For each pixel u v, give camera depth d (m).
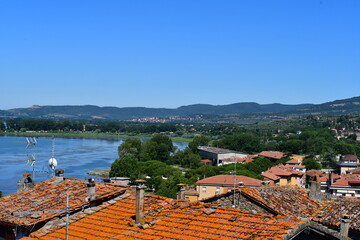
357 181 89.81
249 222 21.42
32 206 26.78
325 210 31.14
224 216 22.75
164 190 103.75
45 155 151.50
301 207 33.81
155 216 24.38
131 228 23.23
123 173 145.38
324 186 100.75
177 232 21.66
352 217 28.91
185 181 116.06
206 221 22.39
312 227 20.80
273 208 31.52
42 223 24.73
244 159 192.50
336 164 168.62
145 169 150.50
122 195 28.78
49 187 30.50
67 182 31.05
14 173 134.38
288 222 20.69
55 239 23.17
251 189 34.56
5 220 24.58
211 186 70.44
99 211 26.67
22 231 24.31
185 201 26.36
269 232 19.55
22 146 188.62
